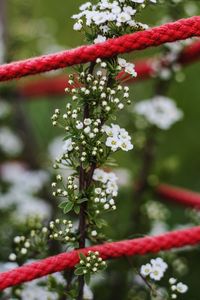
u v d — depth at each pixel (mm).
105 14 477
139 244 515
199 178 1013
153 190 749
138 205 750
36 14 1109
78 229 505
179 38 483
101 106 484
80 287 511
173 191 742
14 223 721
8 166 880
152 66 713
